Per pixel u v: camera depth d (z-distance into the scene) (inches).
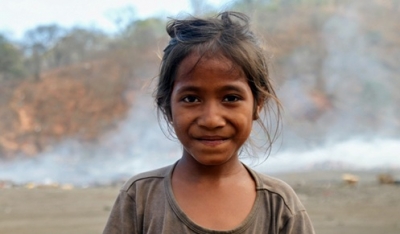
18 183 563.5
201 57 68.6
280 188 73.5
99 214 283.1
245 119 69.8
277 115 81.4
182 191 71.5
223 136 68.9
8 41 1461.6
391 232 233.0
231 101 69.5
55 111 1267.2
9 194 368.8
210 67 68.4
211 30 70.7
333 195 348.2
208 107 68.6
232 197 71.0
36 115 1258.0
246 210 70.7
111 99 1282.0
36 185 509.4
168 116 74.2
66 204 319.0
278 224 71.3
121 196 74.2
